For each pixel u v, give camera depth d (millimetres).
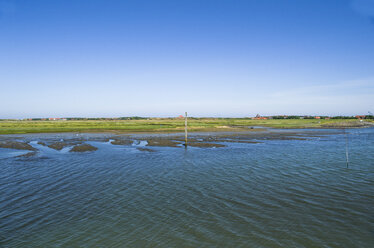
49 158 34125
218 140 59469
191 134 78625
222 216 15039
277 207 16344
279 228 13531
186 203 17141
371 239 12383
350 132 87000
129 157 35000
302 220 14445
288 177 23547
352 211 15656
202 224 14047
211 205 16750
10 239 12633
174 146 47656
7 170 26781
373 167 27500
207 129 97938
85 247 11938
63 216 15266
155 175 24625
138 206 16703
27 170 26781
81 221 14602
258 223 14109
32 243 12305
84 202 17469
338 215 15086
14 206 16766
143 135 74562
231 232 13133
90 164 29969
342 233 12969
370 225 13812
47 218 15000
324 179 22797
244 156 35562
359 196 18281
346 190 19625
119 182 22219
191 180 22766
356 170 26094
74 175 24656
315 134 78188
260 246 11828
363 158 32938
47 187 20828
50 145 48594
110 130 92500
